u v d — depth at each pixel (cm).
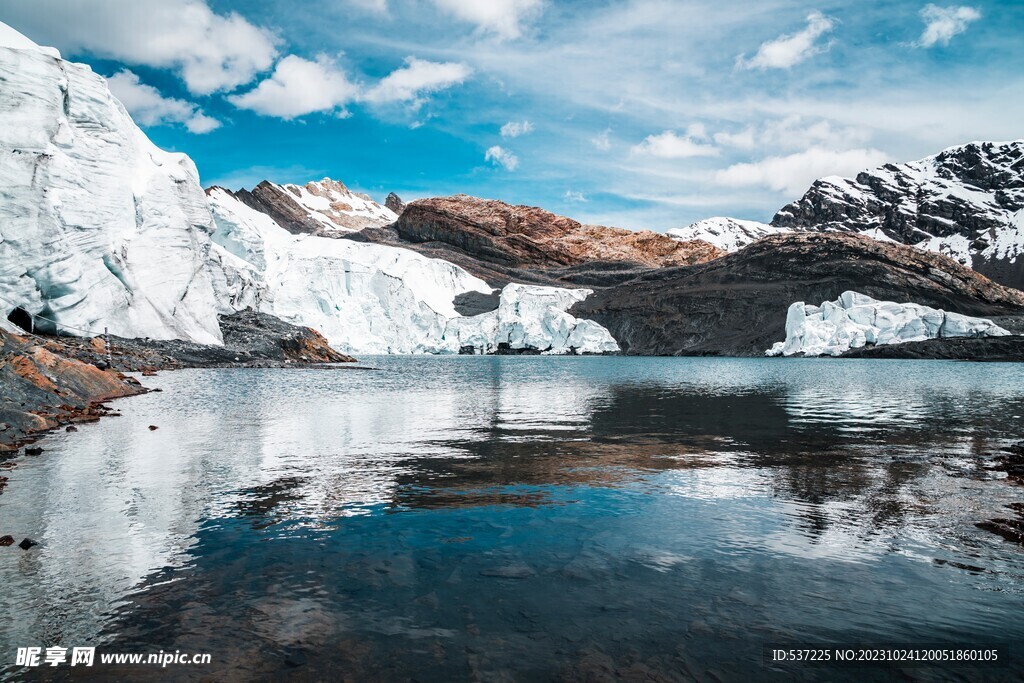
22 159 5369
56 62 5872
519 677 683
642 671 698
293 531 1174
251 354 7538
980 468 1761
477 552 1071
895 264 17225
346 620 814
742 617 832
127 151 6831
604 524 1231
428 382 5512
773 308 15338
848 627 805
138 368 5397
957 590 918
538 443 2192
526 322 15588
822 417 3011
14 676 672
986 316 14900
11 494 1402
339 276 13362
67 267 5672
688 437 2347
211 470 1683
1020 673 697
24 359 2883
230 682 666
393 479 1611
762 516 1284
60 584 914
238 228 11462
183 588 907
